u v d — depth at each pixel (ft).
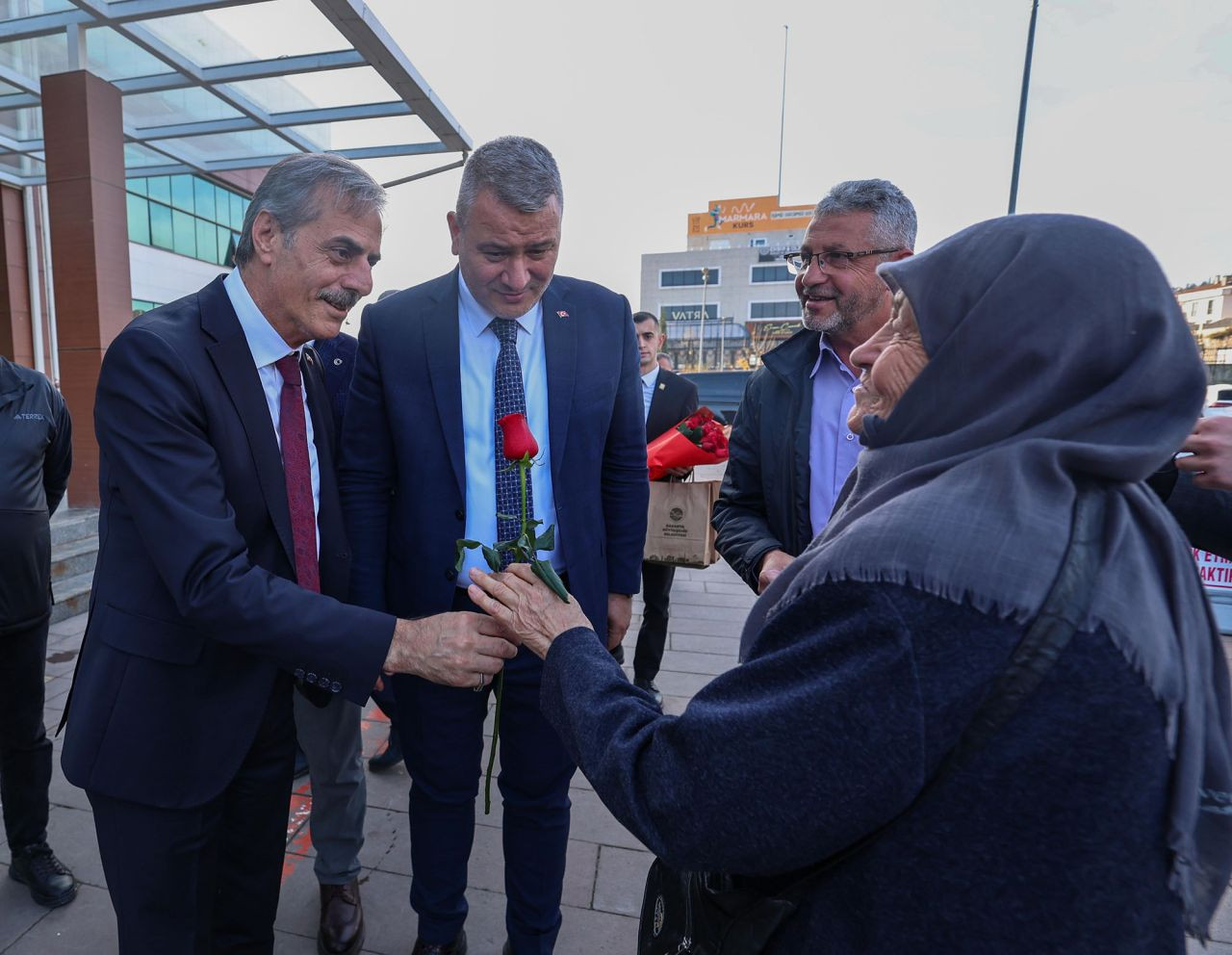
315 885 6.95
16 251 27.02
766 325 198.90
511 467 5.28
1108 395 2.02
